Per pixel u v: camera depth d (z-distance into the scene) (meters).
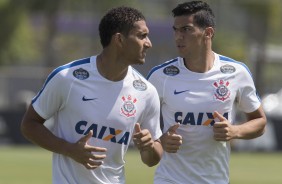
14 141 83.00
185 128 24.16
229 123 23.55
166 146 23.12
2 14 128.62
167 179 24.34
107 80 20.97
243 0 130.00
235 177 55.72
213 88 24.16
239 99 24.70
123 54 20.84
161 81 24.39
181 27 23.81
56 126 21.34
